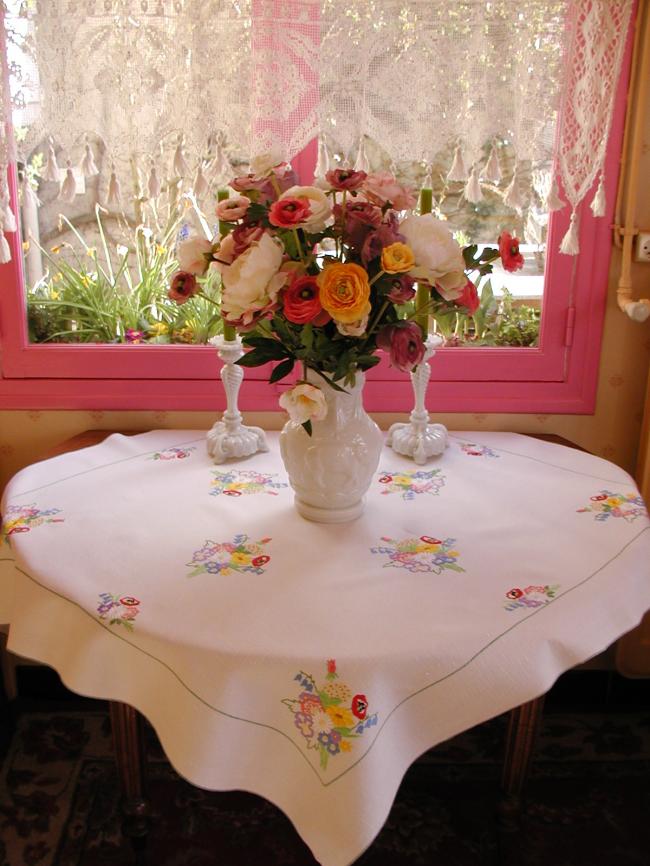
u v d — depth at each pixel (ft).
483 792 5.83
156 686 3.23
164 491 4.69
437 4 4.92
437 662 3.21
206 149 5.17
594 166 5.12
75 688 3.34
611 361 6.06
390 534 4.16
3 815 5.59
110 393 6.04
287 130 5.10
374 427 4.17
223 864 5.24
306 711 3.05
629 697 6.67
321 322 3.54
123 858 5.28
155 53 4.99
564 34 4.93
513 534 4.17
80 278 5.85
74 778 5.92
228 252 3.83
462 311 4.02
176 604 3.52
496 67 5.01
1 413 6.07
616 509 4.45
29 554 3.94
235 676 3.14
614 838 5.49
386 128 5.13
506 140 5.14
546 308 5.93
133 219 5.58
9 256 5.27
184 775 3.02
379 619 3.41
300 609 3.48
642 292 5.90
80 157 5.15
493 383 6.08
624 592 3.75
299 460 4.09
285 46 4.95
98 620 3.45
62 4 4.89
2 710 6.21
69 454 5.22
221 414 6.10
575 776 6.00
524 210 5.54
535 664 3.28
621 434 6.20
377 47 4.99
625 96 5.47
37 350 5.95
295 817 2.98
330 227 3.80
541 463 5.18
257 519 4.33
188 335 6.04
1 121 4.98
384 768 3.01
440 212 5.49
